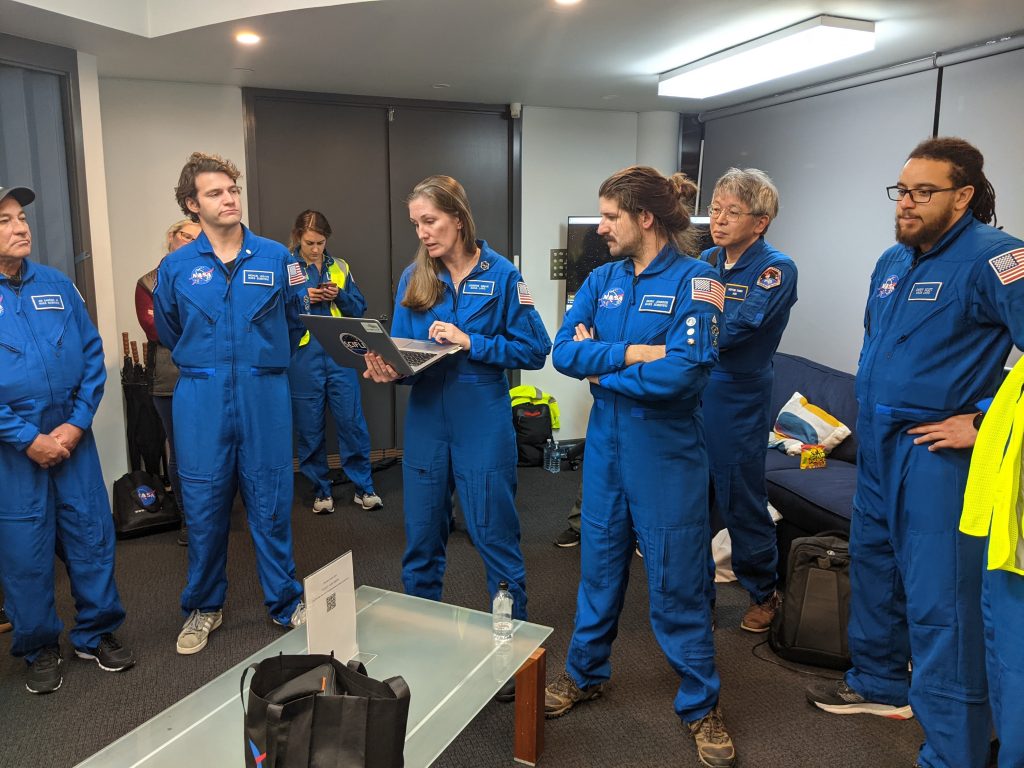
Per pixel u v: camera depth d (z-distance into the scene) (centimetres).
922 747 212
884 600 230
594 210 552
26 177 340
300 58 379
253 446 271
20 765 220
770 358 279
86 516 256
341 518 420
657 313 204
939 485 194
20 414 238
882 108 392
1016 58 326
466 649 208
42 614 251
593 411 225
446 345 230
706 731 220
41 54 339
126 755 167
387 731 146
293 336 289
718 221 272
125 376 410
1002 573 169
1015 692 166
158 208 449
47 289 249
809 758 221
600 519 223
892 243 393
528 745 218
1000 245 186
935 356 195
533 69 403
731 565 312
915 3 284
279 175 479
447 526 260
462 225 236
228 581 338
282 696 149
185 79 434
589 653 236
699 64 376
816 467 354
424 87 457
